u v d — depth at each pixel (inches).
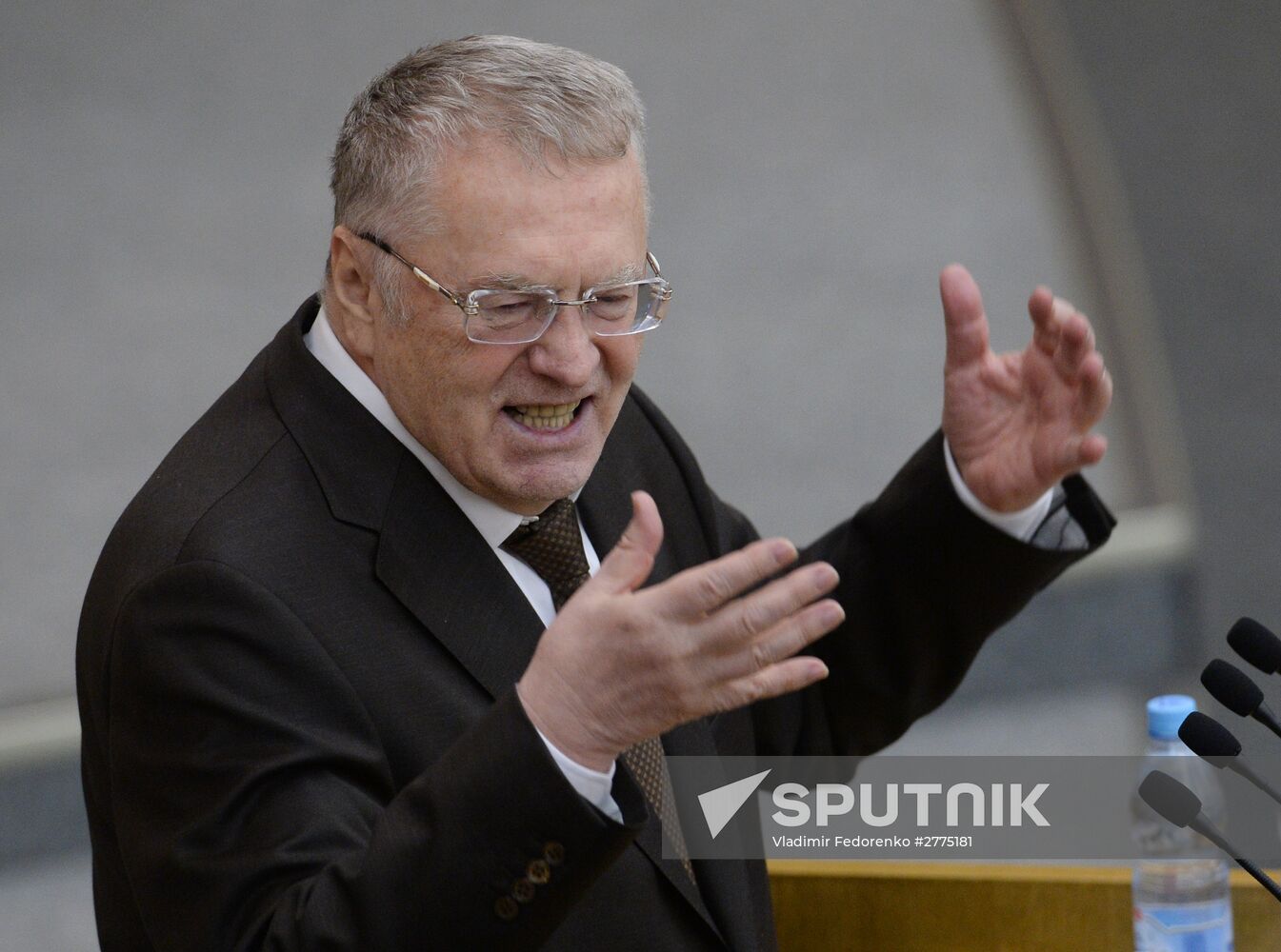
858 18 1056.8
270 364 282.0
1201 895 308.7
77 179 925.2
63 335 890.7
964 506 302.2
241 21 967.0
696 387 971.3
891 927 329.4
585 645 210.7
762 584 323.3
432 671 261.1
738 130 1032.2
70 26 946.1
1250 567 866.8
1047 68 1056.2
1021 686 830.5
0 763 747.4
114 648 253.0
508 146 246.8
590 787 214.7
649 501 213.0
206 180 942.4
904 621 316.5
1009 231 1015.6
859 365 979.9
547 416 260.1
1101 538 305.3
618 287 253.1
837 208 1018.7
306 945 215.5
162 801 245.8
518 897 212.8
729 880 287.0
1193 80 1050.1
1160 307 989.8
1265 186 1018.1
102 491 860.0
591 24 1029.8
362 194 257.4
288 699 246.1
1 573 829.2
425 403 259.0
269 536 256.5
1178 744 311.3
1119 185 1027.3
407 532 265.1
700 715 211.3
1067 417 289.1
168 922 241.1
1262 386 949.8
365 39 985.5
